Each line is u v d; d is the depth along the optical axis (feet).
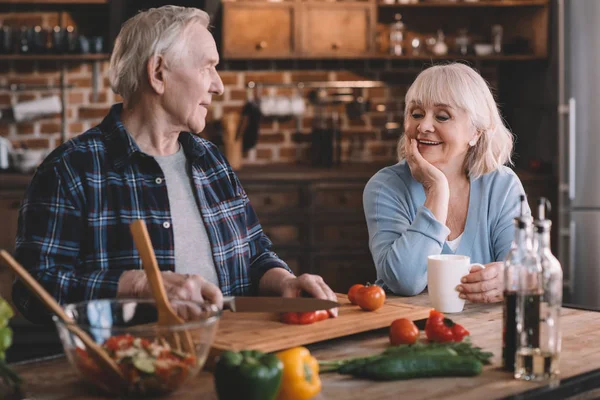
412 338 5.74
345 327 5.81
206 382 5.07
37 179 6.84
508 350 5.22
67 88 17.49
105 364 4.54
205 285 5.97
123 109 7.38
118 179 7.00
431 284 6.94
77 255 6.83
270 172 16.49
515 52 17.29
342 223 16.22
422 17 18.12
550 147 16.21
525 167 17.31
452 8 18.11
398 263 7.67
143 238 5.10
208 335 4.76
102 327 4.69
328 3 16.89
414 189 8.42
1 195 15.65
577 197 15.74
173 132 7.36
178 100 7.10
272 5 16.79
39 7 17.21
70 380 5.12
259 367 4.42
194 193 7.38
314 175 16.12
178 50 6.99
